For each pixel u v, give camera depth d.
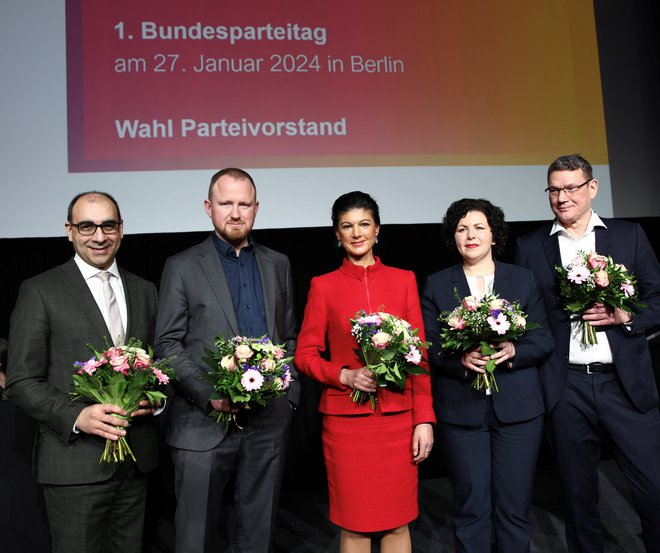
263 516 1.93
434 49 3.45
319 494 3.66
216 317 1.93
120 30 3.21
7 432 2.00
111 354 1.66
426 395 1.99
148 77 3.21
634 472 2.11
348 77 3.38
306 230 3.83
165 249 3.69
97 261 1.87
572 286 2.06
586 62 3.53
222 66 3.28
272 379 1.72
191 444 1.86
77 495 1.72
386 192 3.35
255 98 3.29
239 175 1.99
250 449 1.93
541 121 3.48
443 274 2.21
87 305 1.82
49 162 3.11
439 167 3.39
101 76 3.18
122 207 3.14
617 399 2.12
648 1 3.61
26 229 3.07
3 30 3.10
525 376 2.03
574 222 2.23
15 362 1.72
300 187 3.29
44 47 3.14
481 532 1.98
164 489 3.43
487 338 1.92
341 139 3.34
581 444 2.17
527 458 1.98
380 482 1.92
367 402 1.92
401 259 3.90
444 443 2.09
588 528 2.18
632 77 3.56
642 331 2.14
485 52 3.47
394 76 3.41
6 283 3.52
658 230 3.76
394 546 1.97
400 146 3.38
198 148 3.22
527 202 3.44
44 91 3.12
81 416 1.68
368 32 3.41
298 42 3.35
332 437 1.98
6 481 1.98
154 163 3.18
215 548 1.90
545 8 3.53
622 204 3.48
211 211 2.03
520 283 2.12
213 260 2.00
